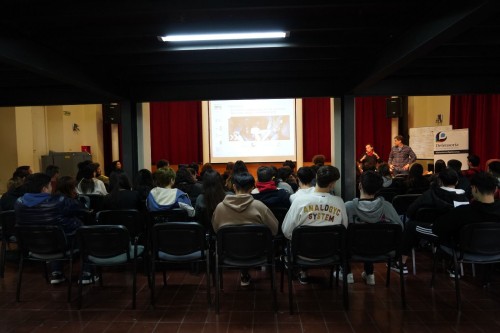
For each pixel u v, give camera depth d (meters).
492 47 3.78
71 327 2.53
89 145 9.34
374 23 2.95
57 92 4.88
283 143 8.72
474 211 2.63
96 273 3.49
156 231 2.68
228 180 4.28
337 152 5.06
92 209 4.02
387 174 4.59
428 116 8.64
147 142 6.00
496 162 3.72
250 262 2.68
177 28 3.06
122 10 2.61
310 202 2.74
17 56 2.85
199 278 3.46
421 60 4.20
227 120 8.72
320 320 2.58
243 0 2.58
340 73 4.53
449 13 2.31
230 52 3.80
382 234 2.64
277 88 4.85
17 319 2.65
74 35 3.08
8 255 3.64
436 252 3.12
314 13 2.91
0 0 2.54
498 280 3.29
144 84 4.91
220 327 2.50
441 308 2.74
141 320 2.62
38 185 3.00
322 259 2.71
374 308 2.76
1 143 7.02
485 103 6.49
